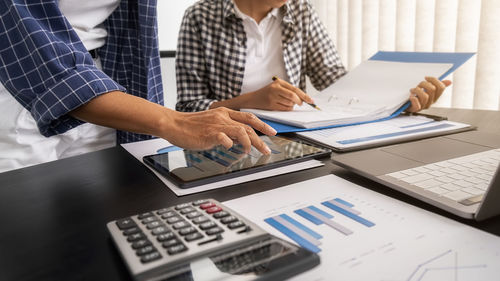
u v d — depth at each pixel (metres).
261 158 0.49
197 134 0.48
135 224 0.29
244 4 1.16
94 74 0.50
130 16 0.84
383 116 0.75
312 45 1.29
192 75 1.18
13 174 0.48
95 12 0.75
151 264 0.23
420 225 0.30
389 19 1.56
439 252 0.26
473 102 1.31
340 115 0.73
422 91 0.77
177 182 0.41
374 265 0.24
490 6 1.22
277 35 1.21
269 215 0.33
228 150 0.54
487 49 1.25
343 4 1.76
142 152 0.57
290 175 0.44
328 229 0.30
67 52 0.50
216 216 0.30
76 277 0.24
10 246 0.29
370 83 0.89
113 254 0.27
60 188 0.42
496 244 0.26
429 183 0.36
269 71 1.23
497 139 0.55
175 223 0.29
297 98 0.81
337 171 0.45
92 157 0.55
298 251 0.24
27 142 0.75
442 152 0.48
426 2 1.40
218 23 1.17
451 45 1.36
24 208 0.36
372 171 0.41
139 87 0.89
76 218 0.34
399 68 0.88
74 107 0.49
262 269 0.23
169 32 1.85
